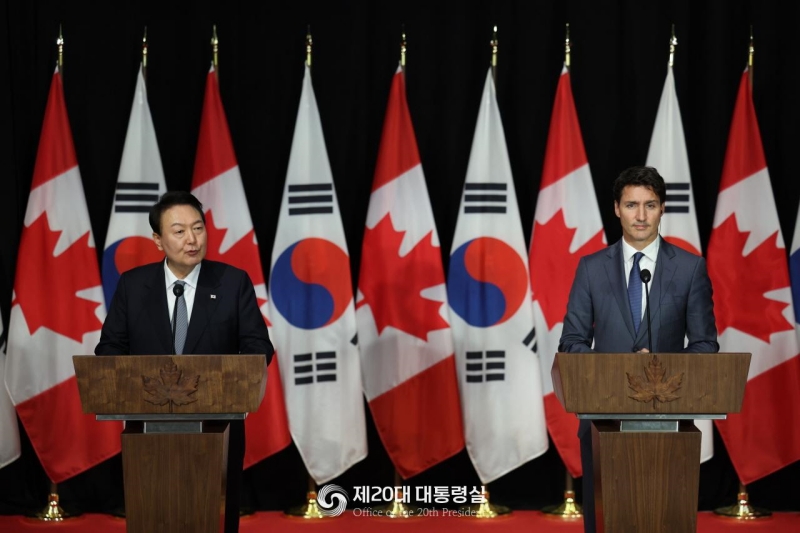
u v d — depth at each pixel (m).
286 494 19.72
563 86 18.38
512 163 19.62
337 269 18.28
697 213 19.47
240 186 18.28
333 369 18.27
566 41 18.48
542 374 18.33
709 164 19.39
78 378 10.52
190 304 12.78
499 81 19.61
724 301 17.98
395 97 18.39
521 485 19.75
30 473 19.50
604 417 10.48
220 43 19.56
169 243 12.34
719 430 18.22
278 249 18.30
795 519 18.73
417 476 19.69
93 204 19.41
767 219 18.05
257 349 12.66
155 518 10.77
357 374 18.33
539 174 19.59
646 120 19.45
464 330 18.42
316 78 19.56
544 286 18.27
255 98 19.55
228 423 11.30
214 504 10.77
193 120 19.55
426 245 18.27
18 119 19.33
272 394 18.09
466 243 18.36
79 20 19.34
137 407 10.57
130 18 19.44
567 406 10.44
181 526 10.77
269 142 19.58
